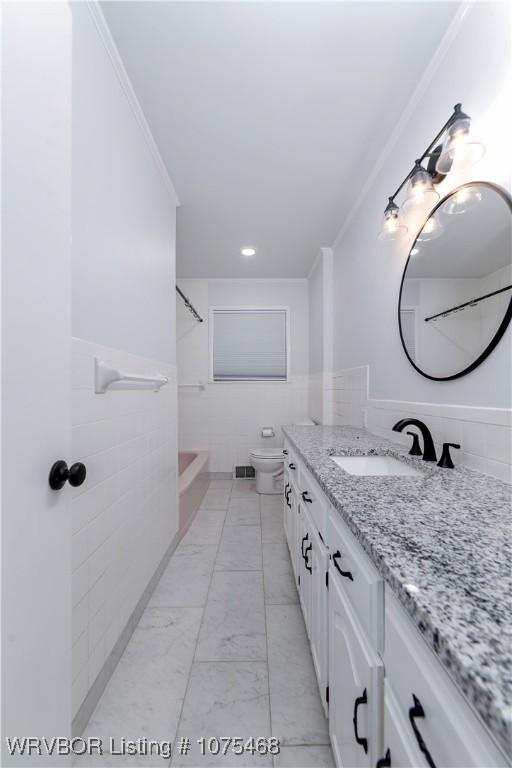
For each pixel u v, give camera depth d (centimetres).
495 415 92
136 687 107
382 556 50
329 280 275
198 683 109
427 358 125
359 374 207
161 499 170
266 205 210
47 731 60
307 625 121
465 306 103
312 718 97
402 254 148
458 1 98
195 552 196
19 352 54
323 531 96
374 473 135
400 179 148
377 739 54
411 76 122
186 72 120
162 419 171
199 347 355
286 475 205
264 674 112
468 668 30
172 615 141
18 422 54
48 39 62
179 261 307
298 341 358
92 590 99
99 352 105
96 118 104
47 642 61
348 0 97
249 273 339
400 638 47
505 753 29
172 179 183
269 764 86
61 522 66
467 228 102
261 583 165
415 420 120
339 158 167
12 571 52
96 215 103
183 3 98
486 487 85
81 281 95
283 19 103
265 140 154
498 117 89
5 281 51
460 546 53
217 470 357
